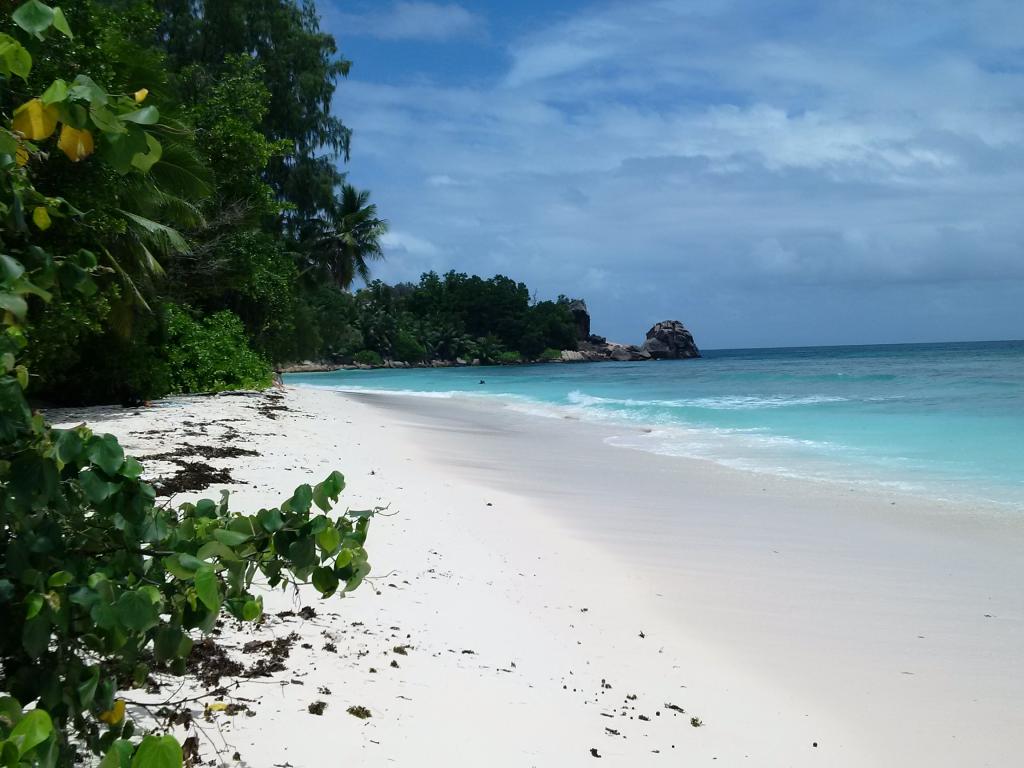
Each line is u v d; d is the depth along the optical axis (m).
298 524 2.05
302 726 3.28
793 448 16.31
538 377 57.84
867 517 9.95
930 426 19.12
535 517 9.29
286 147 24.48
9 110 1.54
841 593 6.86
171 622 1.96
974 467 13.62
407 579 5.83
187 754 2.90
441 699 3.85
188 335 22.48
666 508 10.36
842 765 3.96
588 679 4.60
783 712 4.54
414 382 53.09
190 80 28.12
